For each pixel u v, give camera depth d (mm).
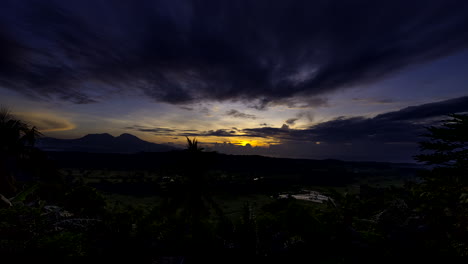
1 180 17312
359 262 12594
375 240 14727
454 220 11672
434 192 12328
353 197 20219
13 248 9430
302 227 16641
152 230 16656
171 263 12570
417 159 11977
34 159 19172
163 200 19812
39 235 10812
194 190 19781
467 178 10430
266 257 14750
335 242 15289
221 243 16172
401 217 16656
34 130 18984
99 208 21438
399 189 20875
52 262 9633
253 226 16828
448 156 10898
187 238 16438
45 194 20281
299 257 14375
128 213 17875
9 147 17344
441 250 11516
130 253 12859
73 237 11188
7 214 11320
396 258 12102
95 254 11734
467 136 10320
